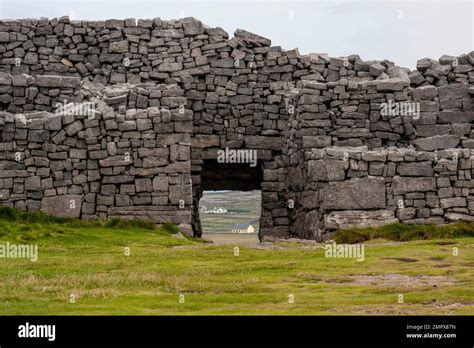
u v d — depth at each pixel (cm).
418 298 2992
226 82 6197
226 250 4253
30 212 4875
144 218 4988
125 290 3177
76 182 4972
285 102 6138
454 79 5947
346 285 3303
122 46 6212
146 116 5022
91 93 5609
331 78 6162
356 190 4700
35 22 6234
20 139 4938
